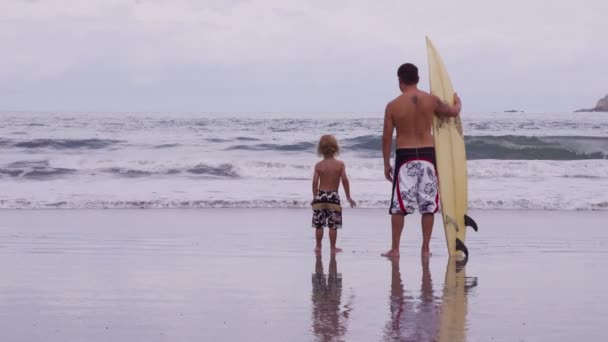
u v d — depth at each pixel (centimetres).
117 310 461
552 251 766
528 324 423
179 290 532
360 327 414
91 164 1816
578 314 452
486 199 1295
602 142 2630
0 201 1223
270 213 1148
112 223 1004
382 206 1246
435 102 723
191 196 1329
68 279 578
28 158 1944
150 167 1778
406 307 472
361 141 2503
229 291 529
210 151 2431
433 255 737
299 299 499
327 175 777
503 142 2650
